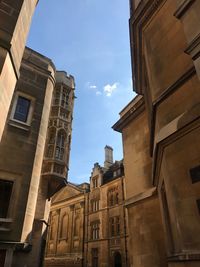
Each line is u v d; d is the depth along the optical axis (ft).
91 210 102.42
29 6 26.05
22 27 23.95
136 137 40.91
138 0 34.35
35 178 30.89
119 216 86.79
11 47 20.98
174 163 18.34
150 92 27.61
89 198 106.52
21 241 26.00
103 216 93.97
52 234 118.93
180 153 17.95
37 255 33.47
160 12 26.73
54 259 108.17
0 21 21.11
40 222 36.17
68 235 107.86
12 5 22.77
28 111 33.91
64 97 48.65
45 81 38.22
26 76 35.88
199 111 16.38
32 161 30.89
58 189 41.34
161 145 20.24
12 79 22.49
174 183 17.92
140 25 30.27
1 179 27.84
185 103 19.07
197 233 14.79
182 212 16.51
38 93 36.11
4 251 24.68
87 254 94.07
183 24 19.12
